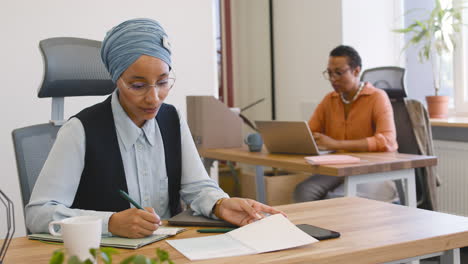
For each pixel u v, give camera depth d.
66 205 1.44
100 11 3.39
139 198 1.55
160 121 1.61
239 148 3.35
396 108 3.31
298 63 4.89
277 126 2.88
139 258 0.61
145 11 3.52
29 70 3.22
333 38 4.46
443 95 4.25
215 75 3.79
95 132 1.50
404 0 4.49
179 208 1.67
